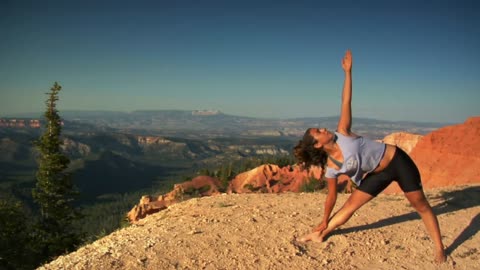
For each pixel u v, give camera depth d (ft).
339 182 83.56
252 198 30.22
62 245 110.32
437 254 17.95
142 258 17.76
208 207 27.30
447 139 75.92
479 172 65.16
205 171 266.57
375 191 17.75
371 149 16.75
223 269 16.94
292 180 159.02
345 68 17.71
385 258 17.99
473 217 22.89
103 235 29.35
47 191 122.72
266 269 16.92
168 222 23.76
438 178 70.95
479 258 18.04
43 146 123.95
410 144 156.25
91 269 16.98
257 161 287.48
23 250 94.38
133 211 55.47
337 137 17.08
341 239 19.72
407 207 24.94
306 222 22.20
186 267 17.13
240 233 20.51
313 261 17.56
